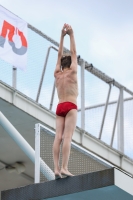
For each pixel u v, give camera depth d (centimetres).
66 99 1365
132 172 2262
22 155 2294
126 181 1304
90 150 2119
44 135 1486
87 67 2158
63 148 1338
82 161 1480
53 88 2025
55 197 1329
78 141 2083
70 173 1341
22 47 1988
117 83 2203
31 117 1983
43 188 1344
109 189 1293
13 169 2361
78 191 1305
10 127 1647
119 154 2219
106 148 2175
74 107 1359
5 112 1978
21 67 1973
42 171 1445
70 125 1348
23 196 1359
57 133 1359
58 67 1400
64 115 1364
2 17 1966
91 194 1316
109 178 1284
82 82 2131
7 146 2211
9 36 1969
